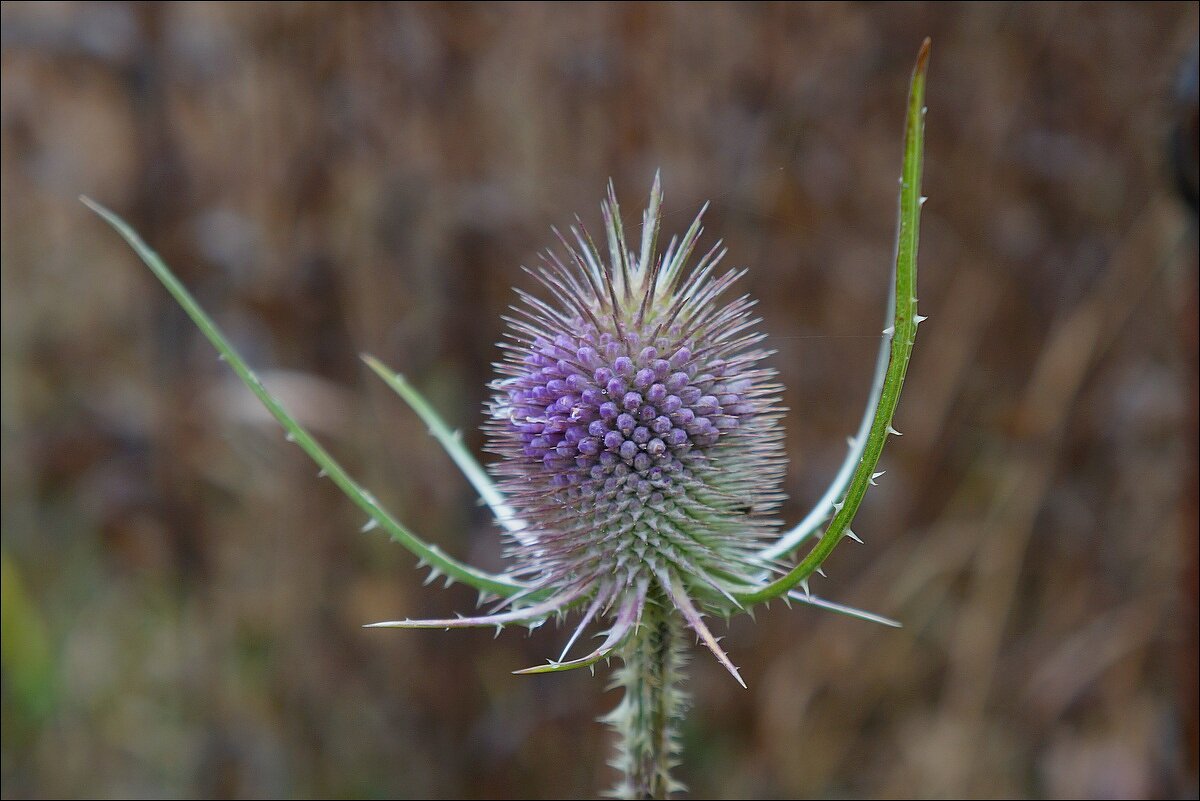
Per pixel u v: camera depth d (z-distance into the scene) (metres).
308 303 0.67
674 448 0.50
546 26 0.70
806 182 0.68
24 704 0.64
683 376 0.50
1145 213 0.65
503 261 0.67
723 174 0.68
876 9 0.70
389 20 0.68
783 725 0.64
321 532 0.67
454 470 0.67
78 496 0.70
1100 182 0.71
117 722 0.66
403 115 0.69
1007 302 0.71
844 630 0.65
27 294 0.74
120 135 0.69
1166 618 0.63
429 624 0.48
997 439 0.68
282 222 0.67
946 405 0.69
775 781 0.64
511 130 0.70
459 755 0.65
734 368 0.51
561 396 0.50
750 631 0.68
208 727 0.65
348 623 0.66
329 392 0.64
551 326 0.51
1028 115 0.71
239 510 0.69
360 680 0.66
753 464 0.51
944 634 0.69
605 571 0.50
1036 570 0.71
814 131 0.69
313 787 0.65
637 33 0.68
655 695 0.50
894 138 0.71
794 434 0.68
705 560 0.50
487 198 0.67
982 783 0.64
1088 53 0.71
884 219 0.71
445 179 0.68
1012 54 0.70
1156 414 0.65
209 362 0.67
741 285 0.68
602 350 0.50
